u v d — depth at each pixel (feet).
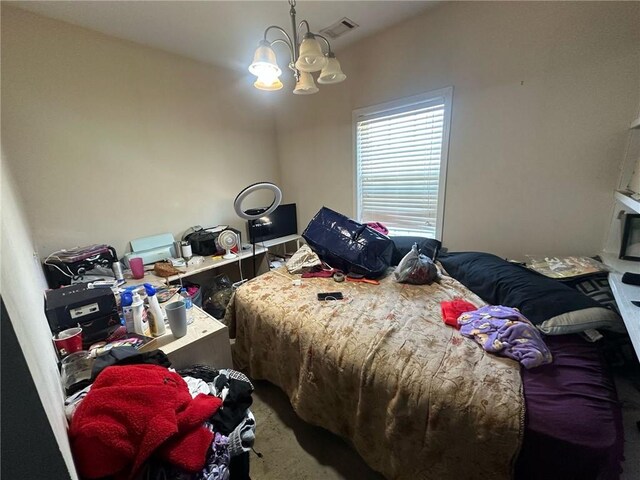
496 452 2.77
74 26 6.53
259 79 4.76
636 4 4.72
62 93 6.48
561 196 5.91
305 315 4.90
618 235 5.44
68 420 2.62
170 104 8.36
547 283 4.55
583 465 2.48
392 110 8.09
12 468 1.50
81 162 6.89
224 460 2.83
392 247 7.13
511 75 6.03
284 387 5.12
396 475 3.52
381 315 4.76
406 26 7.24
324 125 9.80
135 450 2.40
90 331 3.91
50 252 6.61
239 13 6.46
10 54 5.78
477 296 5.30
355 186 9.48
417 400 3.22
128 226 7.86
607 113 5.21
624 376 4.63
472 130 6.76
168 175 8.55
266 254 9.93
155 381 2.87
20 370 1.50
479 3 6.13
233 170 10.19
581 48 5.24
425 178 7.95
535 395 2.95
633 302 3.72
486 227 7.02
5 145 5.50
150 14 6.33
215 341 4.29
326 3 6.33
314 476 4.05
